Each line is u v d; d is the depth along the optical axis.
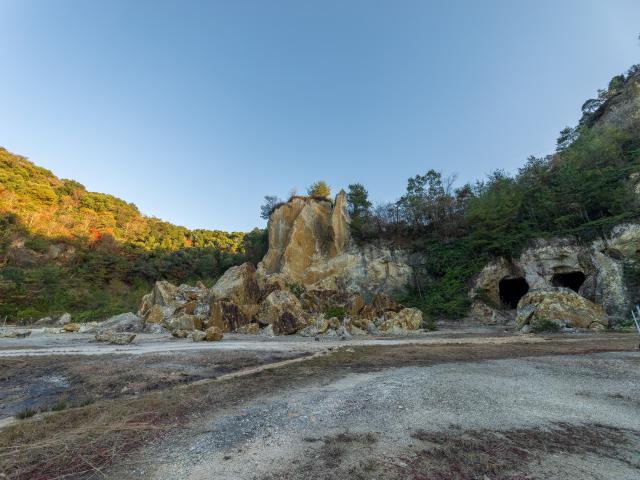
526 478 4.29
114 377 10.91
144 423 6.58
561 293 23.42
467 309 31.58
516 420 6.32
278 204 49.38
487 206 35.62
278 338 23.42
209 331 21.88
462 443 5.33
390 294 37.91
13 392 10.01
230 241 114.56
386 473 4.44
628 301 22.53
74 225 75.44
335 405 7.41
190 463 4.85
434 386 8.56
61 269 55.38
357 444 5.39
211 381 10.29
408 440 5.49
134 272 67.38
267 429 6.14
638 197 26.09
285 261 42.03
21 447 5.56
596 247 26.70
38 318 42.06
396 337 22.61
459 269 35.09
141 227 98.62
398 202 43.97
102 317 41.97
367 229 42.31
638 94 38.75
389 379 9.65
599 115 44.31
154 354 15.00
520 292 38.16
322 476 4.39
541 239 30.84
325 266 41.66
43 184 84.81
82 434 6.07
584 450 5.06
